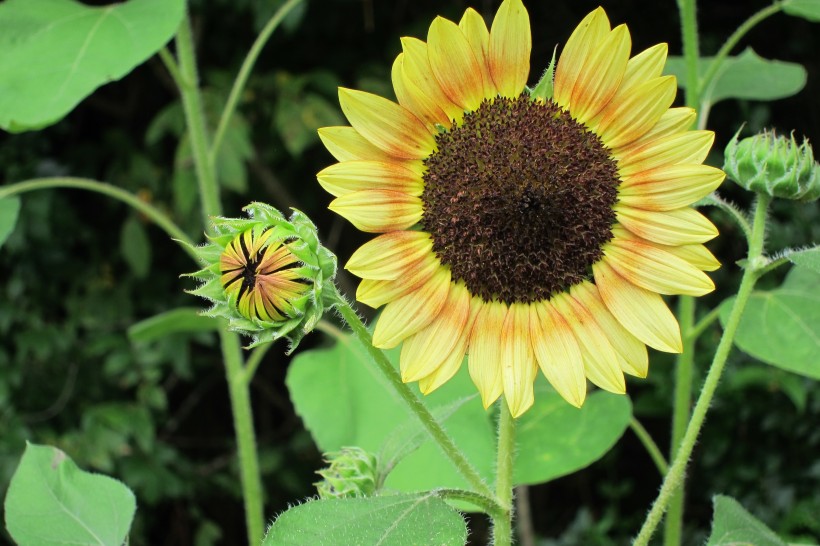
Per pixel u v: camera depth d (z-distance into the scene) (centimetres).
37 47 83
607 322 72
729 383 162
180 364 175
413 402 71
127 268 182
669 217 71
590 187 72
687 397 92
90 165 181
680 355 92
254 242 69
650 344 71
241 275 69
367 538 67
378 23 175
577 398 71
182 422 196
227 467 189
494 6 174
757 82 99
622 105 72
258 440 193
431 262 72
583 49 72
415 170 72
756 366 156
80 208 182
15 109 82
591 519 174
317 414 96
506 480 72
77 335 177
